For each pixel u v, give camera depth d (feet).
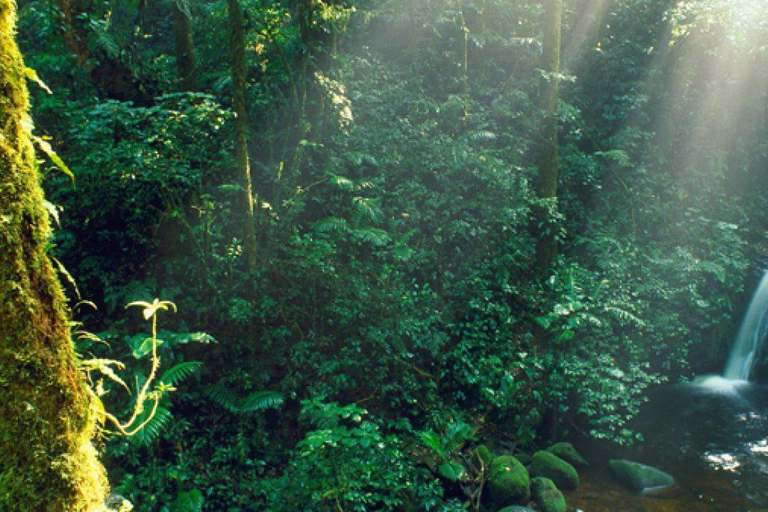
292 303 19.45
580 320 22.13
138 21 26.43
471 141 26.12
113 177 17.67
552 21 24.81
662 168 30.66
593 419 21.76
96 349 16.03
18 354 4.22
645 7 33.22
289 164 22.41
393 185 23.71
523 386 21.75
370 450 15.34
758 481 18.56
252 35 23.65
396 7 28.30
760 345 26.30
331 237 20.59
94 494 4.75
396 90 25.57
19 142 4.42
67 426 4.53
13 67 4.40
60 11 21.93
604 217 28.35
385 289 20.51
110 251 18.53
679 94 31.27
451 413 20.10
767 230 31.17
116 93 22.94
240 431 17.08
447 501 16.30
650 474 18.78
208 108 20.24
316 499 14.15
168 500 14.35
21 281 4.27
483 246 23.77
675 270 25.71
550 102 25.18
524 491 17.65
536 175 26.58
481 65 29.55
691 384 25.91
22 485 4.23
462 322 22.22
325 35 23.81
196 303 18.24
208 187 20.20
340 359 19.22
